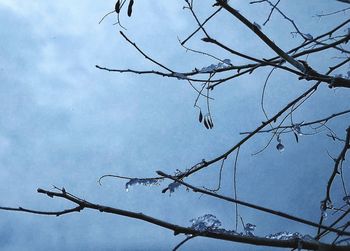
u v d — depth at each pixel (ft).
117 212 1.76
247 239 1.79
